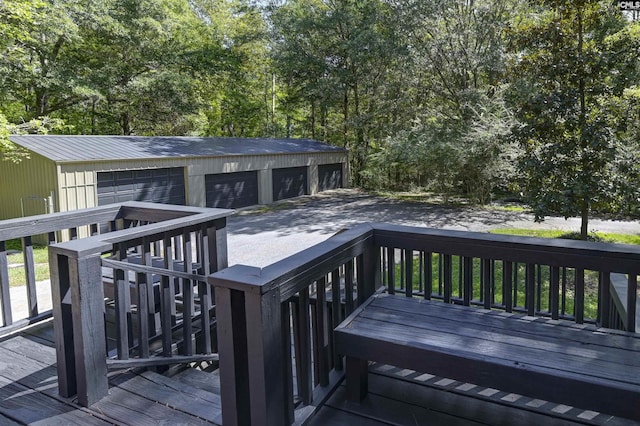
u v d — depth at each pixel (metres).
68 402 1.92
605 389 1.32
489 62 13.04
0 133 8.50
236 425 1.40
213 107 20.64
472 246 2.06
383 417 1.74
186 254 2.61
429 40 14.69
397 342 1.62
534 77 7.04
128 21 13.42
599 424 1.66
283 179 15.99
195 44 16.91
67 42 12.88
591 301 4.71
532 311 2.00
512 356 1.50
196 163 12.44
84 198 9.61
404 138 14.70
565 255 1.87
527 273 2.00
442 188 14.25
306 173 17.12
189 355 2.42
